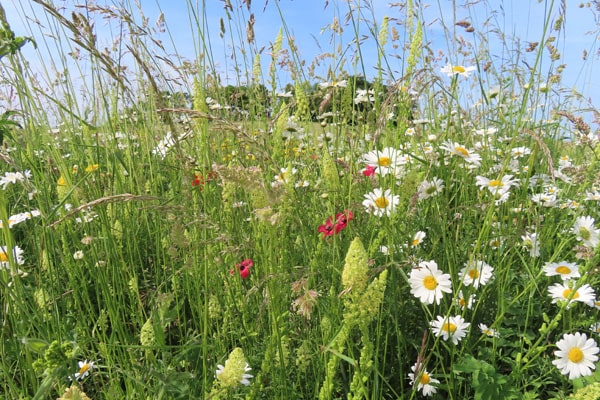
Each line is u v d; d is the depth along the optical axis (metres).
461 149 0.64
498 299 0.60
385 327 0.56
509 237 0.61
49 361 0.32
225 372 0.40
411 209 0.61
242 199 0.63
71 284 0.57
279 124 0.62
